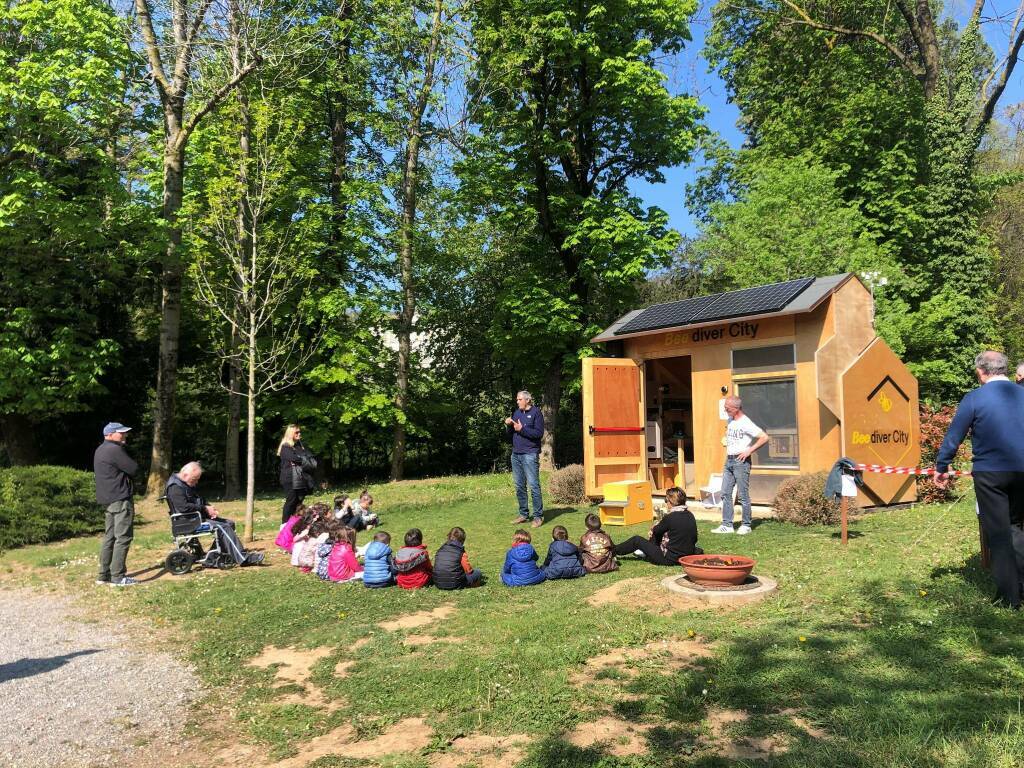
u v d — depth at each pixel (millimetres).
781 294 11172
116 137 19453
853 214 19938
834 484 8250
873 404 10680
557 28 19500
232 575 9148
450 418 28391
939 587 6074
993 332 22891
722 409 12070
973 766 3266
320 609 7195
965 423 5641
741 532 9352
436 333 29609
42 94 15406
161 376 17656
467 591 7562
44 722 4758
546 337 21484
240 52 15797
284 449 11477
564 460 29172
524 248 22719
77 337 18297
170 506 9617
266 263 13586
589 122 21875
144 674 5668
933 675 4367
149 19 17406
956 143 22625
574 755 3740
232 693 5203
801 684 4387
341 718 4562
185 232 17219
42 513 13266
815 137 24375
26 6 15500
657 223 21156
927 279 22078
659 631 5621
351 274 22219
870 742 3559
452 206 23875
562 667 5035
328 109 22266
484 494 15773
